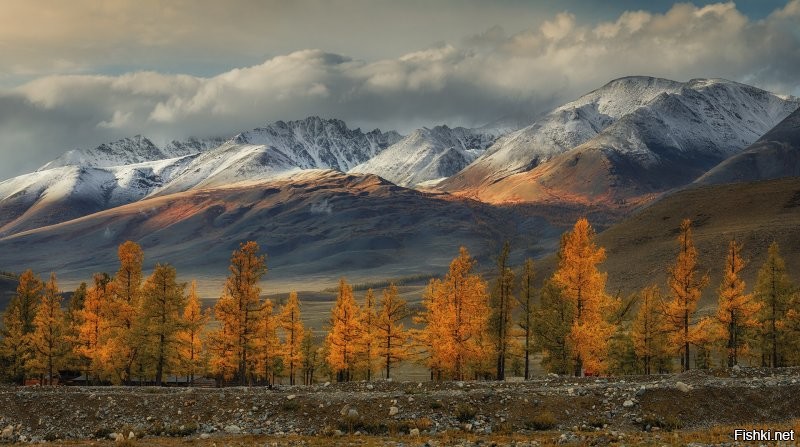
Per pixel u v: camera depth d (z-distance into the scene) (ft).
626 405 123.85
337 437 113.70
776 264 222.89
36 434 125.29
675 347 217.77
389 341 218.79
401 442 106.42
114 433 120.26
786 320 222.07
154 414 131.03
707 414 122.52
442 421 121.39
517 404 126.41
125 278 231.71
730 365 214.07
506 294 212.43
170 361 211.00
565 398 128.06
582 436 108.47
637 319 229.45
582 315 192.65
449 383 154.30
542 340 208.74
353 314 221.87
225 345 205.36
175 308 208.74
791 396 127.44
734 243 212.02
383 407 126.52
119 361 213.66
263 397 134.82
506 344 212.23
